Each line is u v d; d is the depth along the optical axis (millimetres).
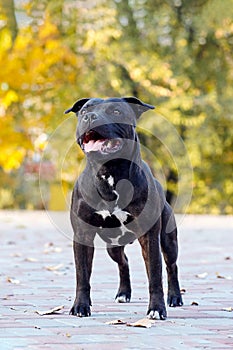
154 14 29109
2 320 6793
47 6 26844
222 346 5684
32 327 6426
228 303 8008
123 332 6230
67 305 7742
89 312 7094
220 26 28938
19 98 26562
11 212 27844
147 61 27750
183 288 9133
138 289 9094
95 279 9930
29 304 7809
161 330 6355
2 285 9273
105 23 27422
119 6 28953
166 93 27906
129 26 29219
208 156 31031
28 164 28734
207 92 30297
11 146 26172
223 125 30000
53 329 6340
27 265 11422
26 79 25547
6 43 25438
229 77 30078
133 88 28984
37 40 25984
